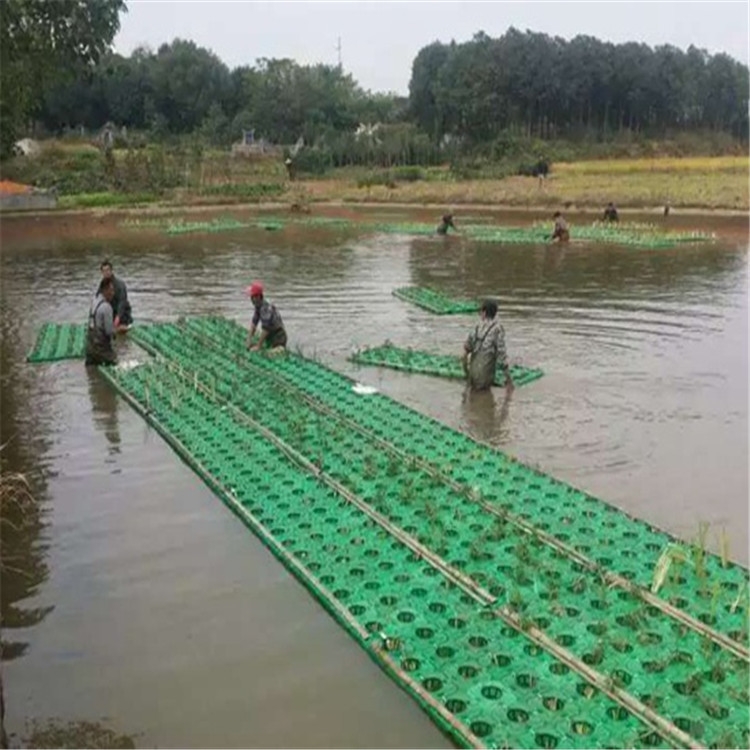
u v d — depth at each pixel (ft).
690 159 214.48
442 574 19.95
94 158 175.63
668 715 15.03
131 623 18.20
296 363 39.99
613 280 63.31
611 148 240.94
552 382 36.42
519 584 19.40
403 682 15.96
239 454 28.04
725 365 38.78
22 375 38.32
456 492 24.66
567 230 87.56
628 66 266.77
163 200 144.46
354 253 82.48
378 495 24.29
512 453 28.25
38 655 17.10
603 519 22.75
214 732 14.88
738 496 24.38
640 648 16.96
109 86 262.47
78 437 30.14
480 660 16.62
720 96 284.82
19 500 24.39
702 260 73.51
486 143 234.79
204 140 232.73
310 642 17.48
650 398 33.99
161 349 42.98
